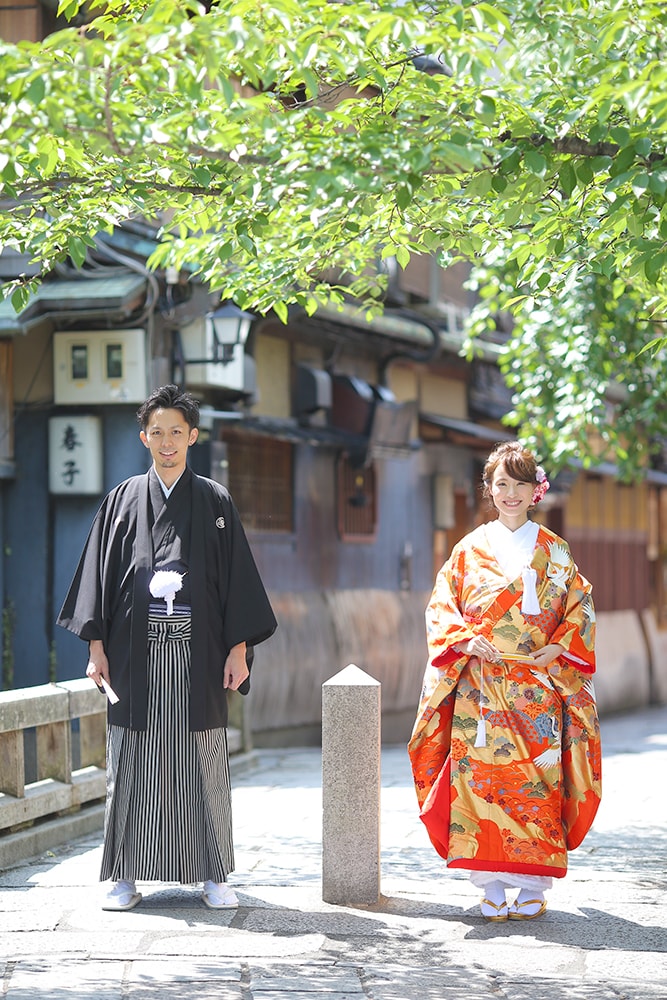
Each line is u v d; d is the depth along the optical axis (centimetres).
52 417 1205
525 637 578
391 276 1571
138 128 462
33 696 744
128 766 580
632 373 1257
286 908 588
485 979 489
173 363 1234
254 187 490
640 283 781
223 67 484
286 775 1096
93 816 800
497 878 575
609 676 2277
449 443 1864
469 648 573
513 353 1272
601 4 568
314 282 718
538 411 1286
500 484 588
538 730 575
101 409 1205
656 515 2709
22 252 616
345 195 466
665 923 567
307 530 1525
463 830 572
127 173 559
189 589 575
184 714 577
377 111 532
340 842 597
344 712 598
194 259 695
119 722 578
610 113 520
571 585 585
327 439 1488
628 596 2523
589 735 583
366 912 583
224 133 468
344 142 472
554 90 559
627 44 564
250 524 1416
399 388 1783
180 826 576
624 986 481
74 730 1006
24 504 1227
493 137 526
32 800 733
